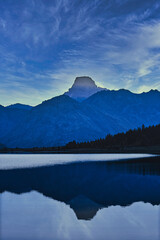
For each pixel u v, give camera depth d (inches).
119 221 581.6
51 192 951.6
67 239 465.1
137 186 1058.7
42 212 665.6
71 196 872.9
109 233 498.3
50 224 561.0
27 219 598.9
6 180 1301.7
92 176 1432.1
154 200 791.1
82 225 553.6
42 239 465.7
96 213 656.4
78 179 1312.7
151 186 1054.4
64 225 552.7
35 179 1333.7
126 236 480.1
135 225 549.6
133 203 758.5
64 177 1409.9
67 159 3853.3
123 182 1176.2
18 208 705.6
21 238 470.9
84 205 745.6
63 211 674.8
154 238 468.1
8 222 573.9
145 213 645.9
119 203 761.0
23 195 893.8
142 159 3326.8
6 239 466.0
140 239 463.5
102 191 958.4
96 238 470.3
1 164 2733.8
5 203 768.9
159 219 592.4
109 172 1626.5
